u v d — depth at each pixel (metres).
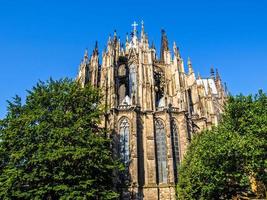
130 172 69.62
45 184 41.16
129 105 77.19
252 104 50.72
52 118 46.03
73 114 47.62
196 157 52.19
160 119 78.25
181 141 75.94
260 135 46.12
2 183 40.62
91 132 48.62
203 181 49.62
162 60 92.81
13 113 48.19
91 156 44.53
